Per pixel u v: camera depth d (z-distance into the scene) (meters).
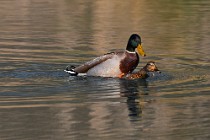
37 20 26.42
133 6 30.88
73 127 11.93
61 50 20.05
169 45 21.27
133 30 24.23
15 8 29.77
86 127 11.92
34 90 14.70
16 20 26.39
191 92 14.67
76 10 29.33
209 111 13.09
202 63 18.30
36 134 11.48
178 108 13.32
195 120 12.46
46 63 18.05
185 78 16.19
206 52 19.98
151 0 32.81
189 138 11.45
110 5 31.05
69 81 15.73
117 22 26.11
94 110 13.07
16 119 12.38
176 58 19.08
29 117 12.51
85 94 14.37
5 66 17.53
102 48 20.52
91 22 26.08
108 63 16.23
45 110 13.01
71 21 26.27
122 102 13.72
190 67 17.73
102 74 16.23
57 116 12.59
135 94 14.45
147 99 14.04
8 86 15.08
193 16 27.75
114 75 16.23
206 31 23.97
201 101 13.86
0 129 11.76
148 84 15.47
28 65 17.70
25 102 13.62
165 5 31.19
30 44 21.06
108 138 11.38
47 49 20.17
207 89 14.96
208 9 29.77
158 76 16.39
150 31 24.06
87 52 19.80
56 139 11.23
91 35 23.00
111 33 23.52
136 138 11.41
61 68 17.41
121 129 11.88
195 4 31.48
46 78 16.05
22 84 15.32
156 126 12.09
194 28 24.72
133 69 16.39
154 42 21.84
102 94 14.41
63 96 14.18
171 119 12.56
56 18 27.00
